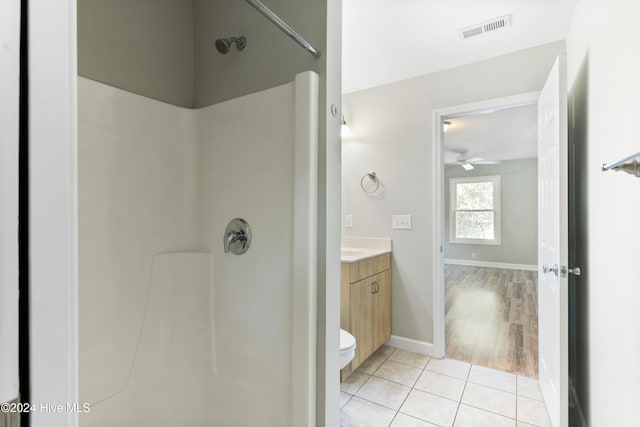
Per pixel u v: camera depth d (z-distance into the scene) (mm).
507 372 2240
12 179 328
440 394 1966
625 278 1083
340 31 1233
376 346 2408
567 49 2018
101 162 1205
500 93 2281
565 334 1469
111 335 1210
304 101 1130
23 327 340
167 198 1394
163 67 1462
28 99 344
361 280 2221
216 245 1378
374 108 2787
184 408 1351
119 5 1314
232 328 1307
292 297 1157
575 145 1776
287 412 1158
